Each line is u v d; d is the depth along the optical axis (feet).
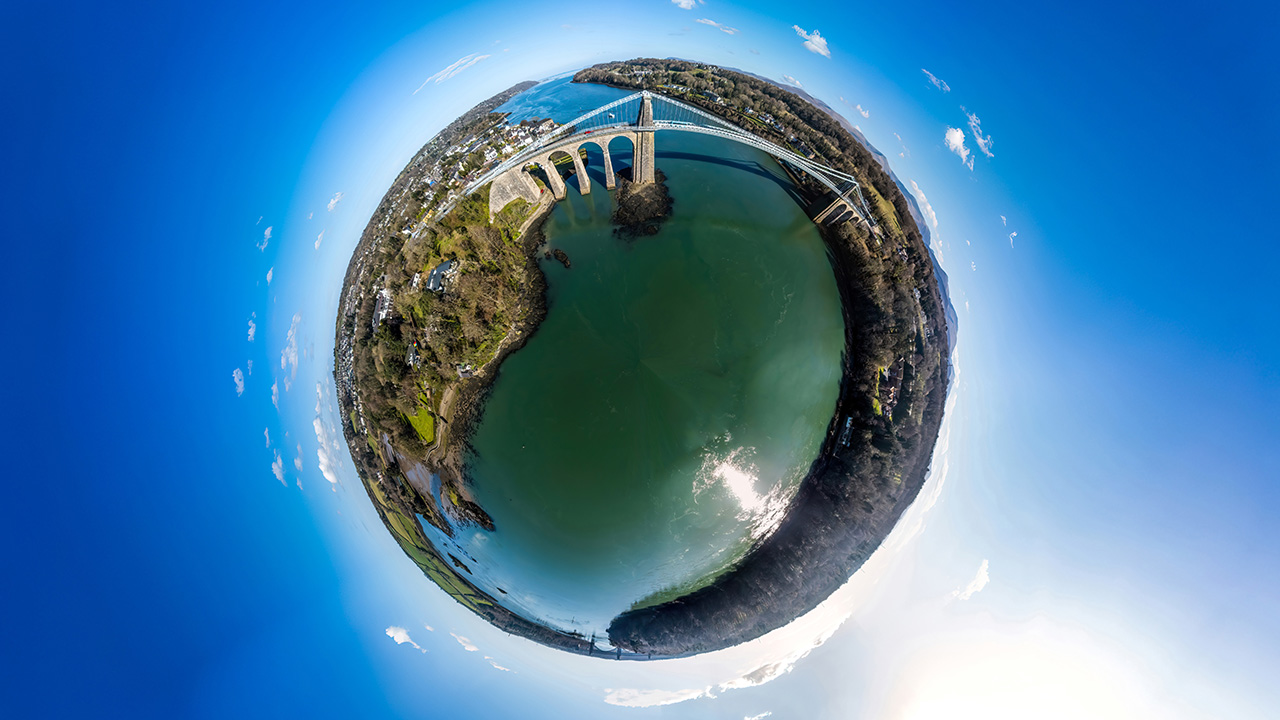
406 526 228.63
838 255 244.22
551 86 305.53
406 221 257.34
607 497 207.21
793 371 223.51
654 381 213.25
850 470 221.66
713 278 228.02
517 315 230.48
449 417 223.71
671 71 295.69
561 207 242.17
